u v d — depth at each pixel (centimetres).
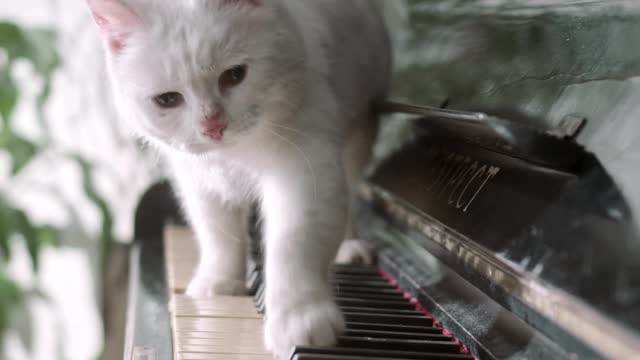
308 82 67
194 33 64
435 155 72
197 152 68
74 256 152
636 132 46
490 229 53
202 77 64
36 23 141
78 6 140
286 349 54
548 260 46
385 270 74
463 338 54
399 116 77
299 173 65
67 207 126
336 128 68
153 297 70
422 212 66
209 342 56
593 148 48
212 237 74
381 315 60
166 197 98
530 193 52
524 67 62
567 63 56
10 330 123
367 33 84
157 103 67
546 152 48
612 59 51
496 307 53
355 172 89
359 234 89
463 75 73
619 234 43
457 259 57
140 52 65
